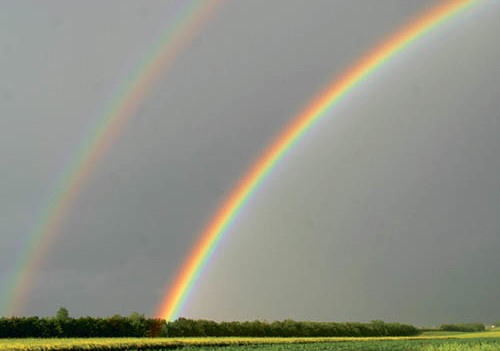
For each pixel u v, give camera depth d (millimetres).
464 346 77625
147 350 65938
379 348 77125
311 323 150250
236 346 81688
